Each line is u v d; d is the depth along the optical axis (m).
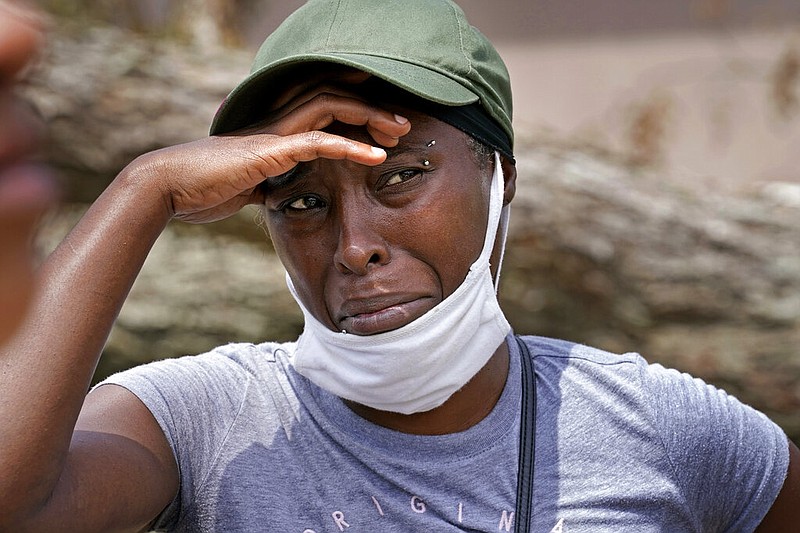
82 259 1.36
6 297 0.48
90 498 1.33
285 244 1.53
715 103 6.09
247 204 1.58
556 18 6.41
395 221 1.46
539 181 4.13
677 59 6.17
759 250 4.16
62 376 1.29
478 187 1.53
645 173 4.41
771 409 4.11
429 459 1.53
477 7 6.52
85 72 3.96
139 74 4.04
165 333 4.23
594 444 1.58
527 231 4.07
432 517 1.49
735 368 4.09
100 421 1.44
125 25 4.90
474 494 1.52
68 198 4.11
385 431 1.54
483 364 1.53
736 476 1.66
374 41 1.49
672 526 1.59
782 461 1.69
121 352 4.21
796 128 5.98
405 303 1.46
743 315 4.12
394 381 1.47
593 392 1.63
